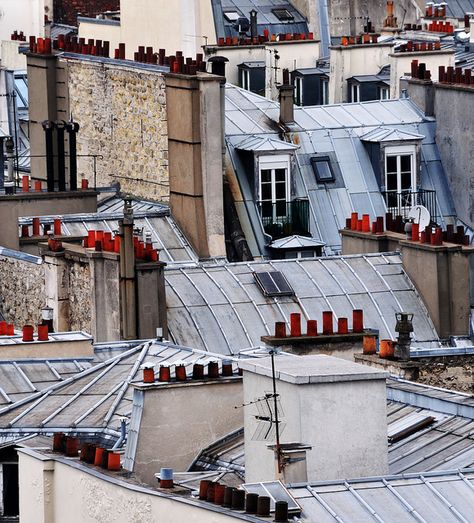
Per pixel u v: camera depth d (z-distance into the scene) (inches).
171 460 4847.4
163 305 6486.2
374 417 4485.7
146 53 7672.2
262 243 7529.5
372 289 6732.3
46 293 6712.6
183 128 7367.1
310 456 4453.7
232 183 7564.0
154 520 4242.1
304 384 4453.7
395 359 5644.7
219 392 4884.4
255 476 4532.5
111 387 5295.3
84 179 7701.8
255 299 6628.9
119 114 7726.4
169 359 5398.6
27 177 7642.7
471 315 6752.0
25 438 5036.9
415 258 6771.7
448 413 4827.8
